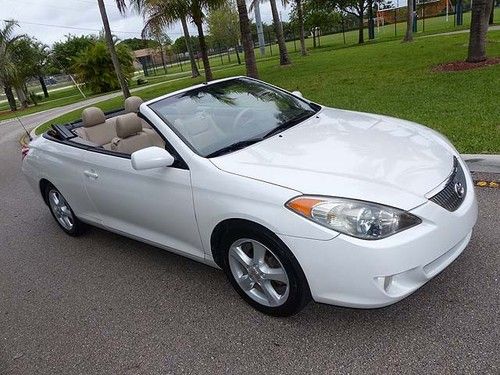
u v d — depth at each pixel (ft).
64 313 11.76
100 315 11.37
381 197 8.31
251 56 49.26
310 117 12.68
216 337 9.79
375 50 70.44
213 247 10.50
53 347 10.48
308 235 8.40
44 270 14.39
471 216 9.30
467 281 10.09
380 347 8.68
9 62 132.26
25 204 21.52
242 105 13.03
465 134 19.11
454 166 9.85
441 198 8.77
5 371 9.96
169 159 10.38
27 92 151.94
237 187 9.41
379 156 9.65
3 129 66.85
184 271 12.71
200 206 10.14
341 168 9.20
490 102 23.97
